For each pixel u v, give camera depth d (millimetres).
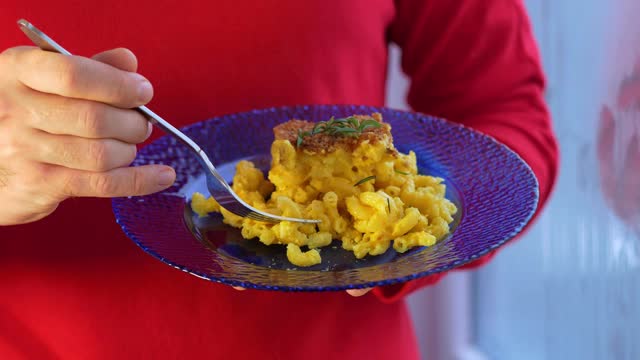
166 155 1311
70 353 1370
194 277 1347
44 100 916
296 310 1391
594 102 1855
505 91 1528
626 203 1823
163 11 1320
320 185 1240
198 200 1244
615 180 1842
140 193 997
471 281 2646
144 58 1335
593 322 2041
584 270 2035
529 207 1078
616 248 1900
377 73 1535
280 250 1148
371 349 1477
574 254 2061
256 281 997
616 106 1785
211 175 1079
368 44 1480
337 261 1124
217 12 1342
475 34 1510
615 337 1966
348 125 1261
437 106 1607
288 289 951
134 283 1348
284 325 1389
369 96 1523
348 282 983
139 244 1068
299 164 1239
